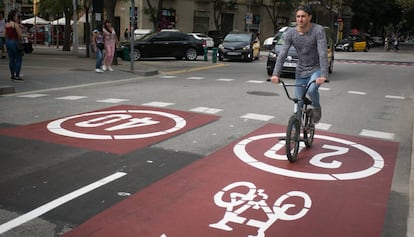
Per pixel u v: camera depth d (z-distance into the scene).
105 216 4.36
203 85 14.45
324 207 4.78
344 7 63.25
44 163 5.87
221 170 5.81
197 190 5.09
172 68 20.95
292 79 17.03
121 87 13.49
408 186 5.55
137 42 25.27
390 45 56.88
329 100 12.20
